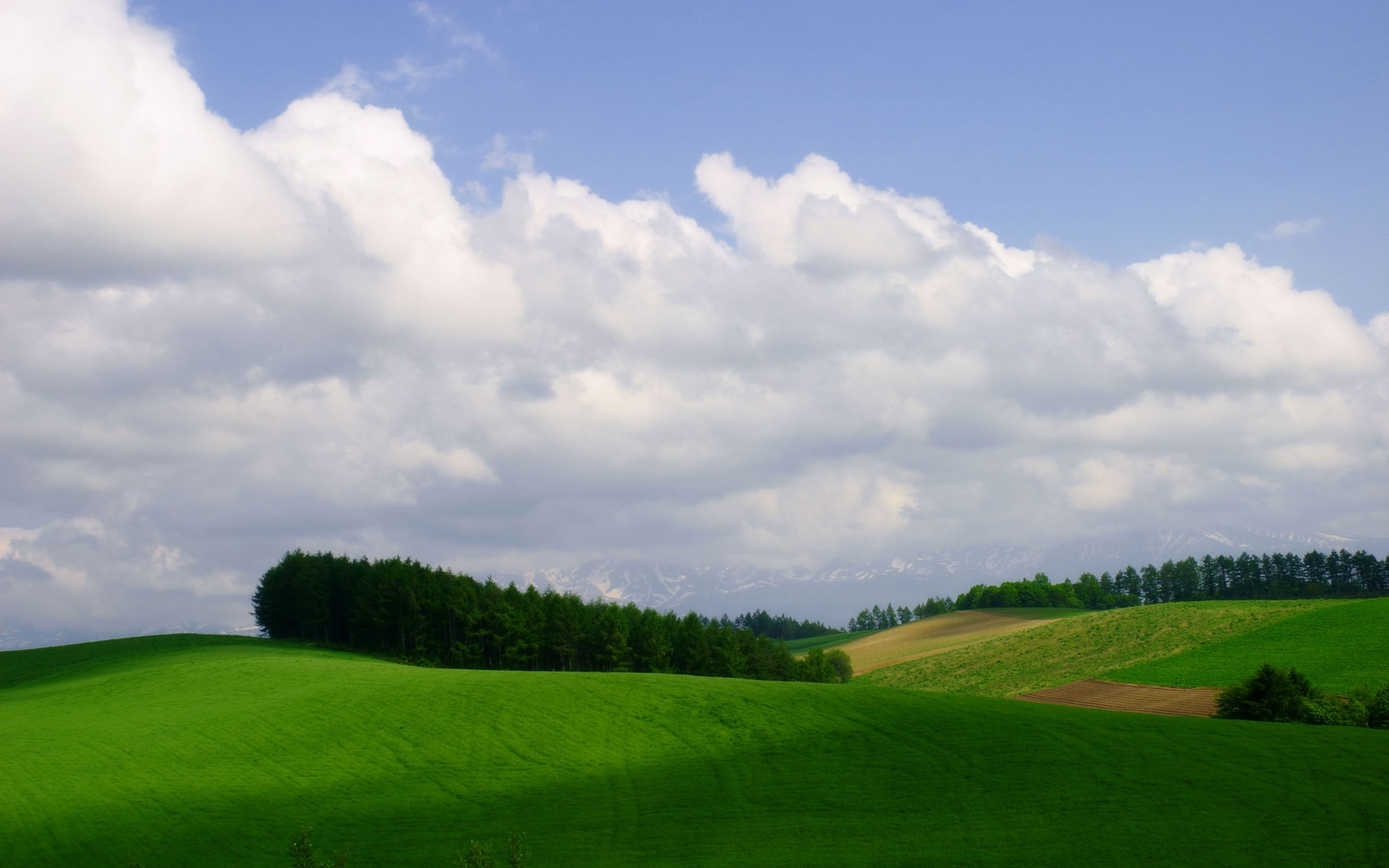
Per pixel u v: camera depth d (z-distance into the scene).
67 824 43.50
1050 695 94.81
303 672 79.38
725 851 36.53
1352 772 40.09
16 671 102.12
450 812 44.06
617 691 63.28
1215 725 50.12
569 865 36.19
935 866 33.12
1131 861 31.91
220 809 45.22
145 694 74.44
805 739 51.09
